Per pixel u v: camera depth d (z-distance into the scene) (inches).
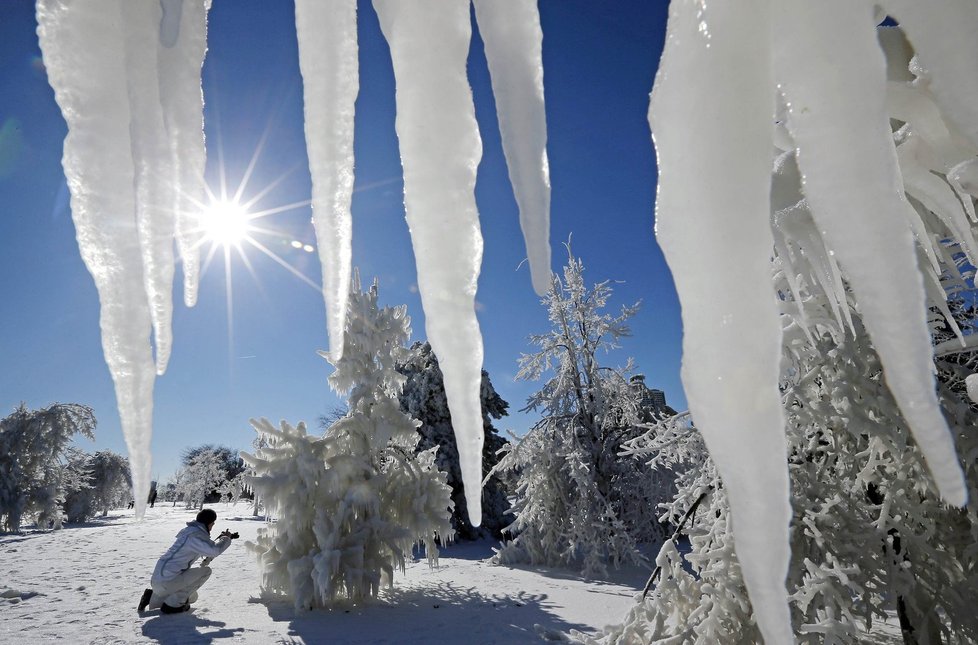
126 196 25.5
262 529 285.9
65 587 277.3
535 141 22.9
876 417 120.2
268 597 272.2
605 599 291.4
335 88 23.3
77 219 25.0
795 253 65.7
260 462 288.2
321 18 23.6
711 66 18.6
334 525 273.6
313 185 23.2
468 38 23.6
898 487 115.6
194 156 27.0
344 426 312.8
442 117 23.2
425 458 338.6
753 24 18.4
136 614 224.8
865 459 125.1
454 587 319.6
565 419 485.1
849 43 17.6
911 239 16.6
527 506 452.8
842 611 108.2
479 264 23.2
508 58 23.6
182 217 26.5
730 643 118.6
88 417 781.3
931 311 115.9
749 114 18.2
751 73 18.3
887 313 16.6
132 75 25.3
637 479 460.1
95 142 25.2
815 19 17.9
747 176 17.9
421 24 23.5
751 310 17.5
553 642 206.7
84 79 25.3
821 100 17.7
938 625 113.3
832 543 117.7
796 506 122.0
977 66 16.8
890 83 42.7
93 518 944.9
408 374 714.8
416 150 23.4
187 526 240.8
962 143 42.3
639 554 407.5
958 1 17.2
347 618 239.0
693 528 134.6
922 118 42.8
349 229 23.2
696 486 146.1
